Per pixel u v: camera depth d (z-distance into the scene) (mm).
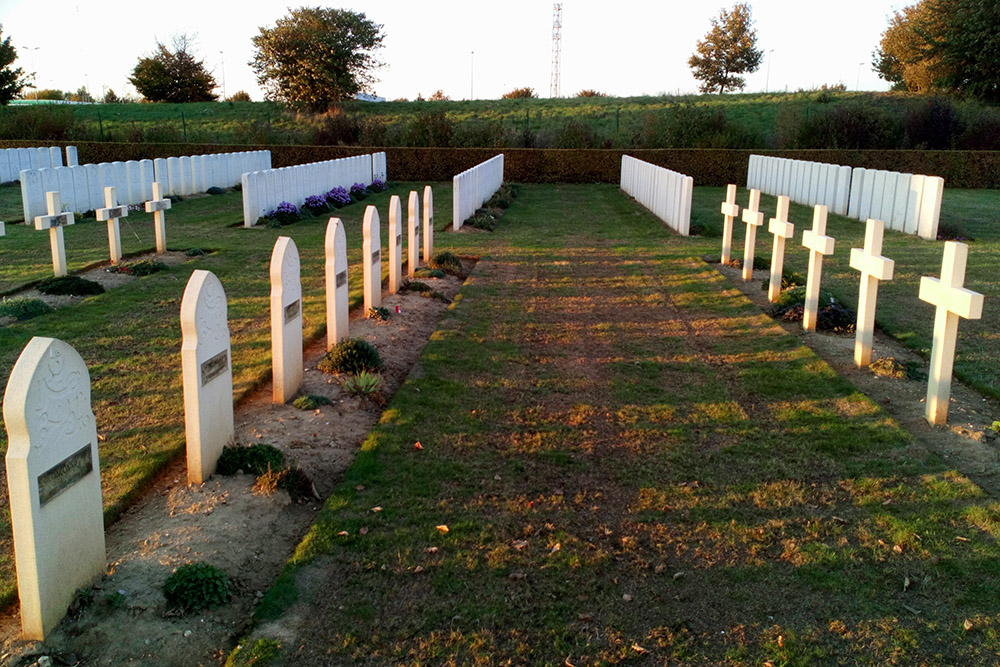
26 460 3744
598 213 25391
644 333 10469
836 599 4488
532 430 7039
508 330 10539
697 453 6535
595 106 58781
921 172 34719
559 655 4039
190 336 5430
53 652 3926
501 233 20359
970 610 4371
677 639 4168
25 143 36438
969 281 13773
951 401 7750
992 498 5598
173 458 6273
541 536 5191
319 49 54406
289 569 4715
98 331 10000
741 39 70750
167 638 4082
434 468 6176
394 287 12094
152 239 17766
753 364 8969
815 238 10023
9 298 11539
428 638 4156
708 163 36688
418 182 36906
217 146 36781
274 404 7391
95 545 4383
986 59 43125
